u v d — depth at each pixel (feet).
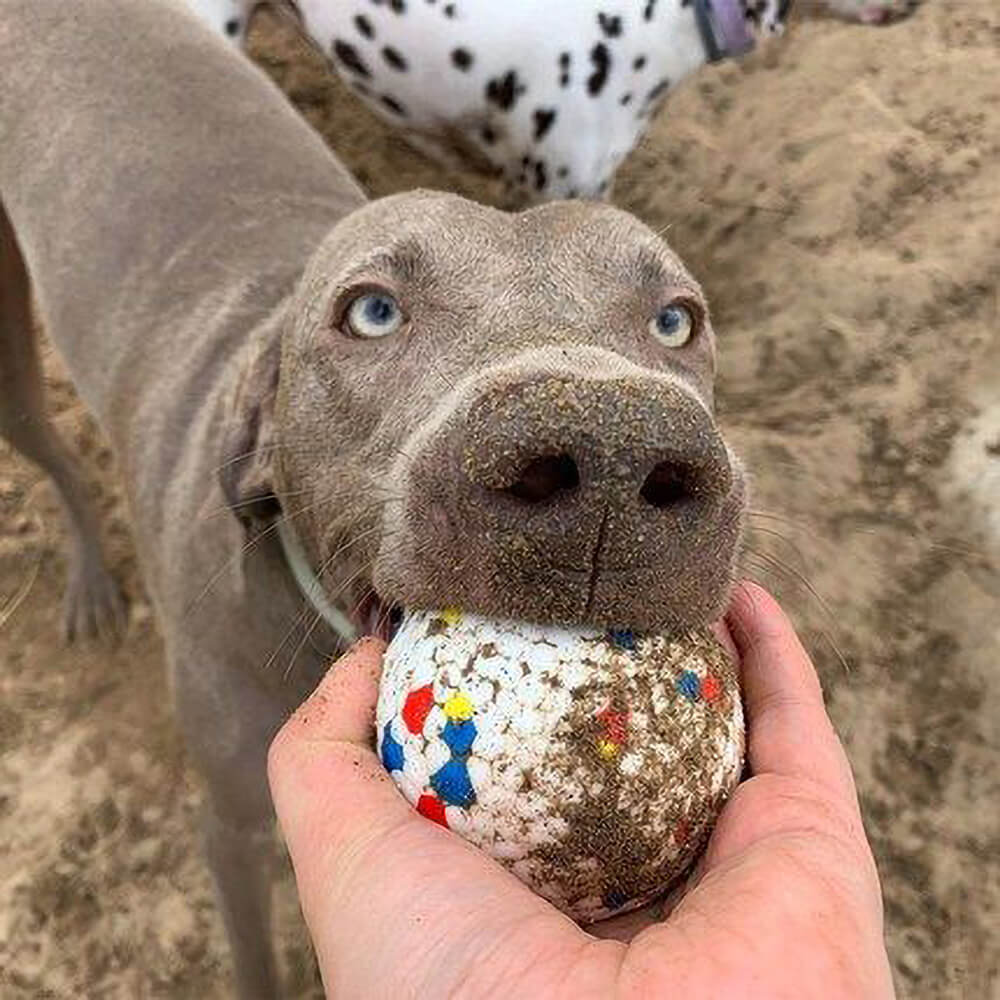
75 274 1.21
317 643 0.91
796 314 1.61
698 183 1.78
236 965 1.14
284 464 0.83
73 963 1.23
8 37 1.30
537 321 0.72
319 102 1.87
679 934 0.51
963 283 1.60
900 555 1.42
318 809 0.58
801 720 0.65
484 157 1.62
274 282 1.10
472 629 0.58
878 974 0.51
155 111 1.22
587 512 0.52
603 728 0.55
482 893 0.53
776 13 1.53
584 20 1.45
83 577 1.42
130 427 1.13
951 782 1.31
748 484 0.68
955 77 1.84
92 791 1.31
